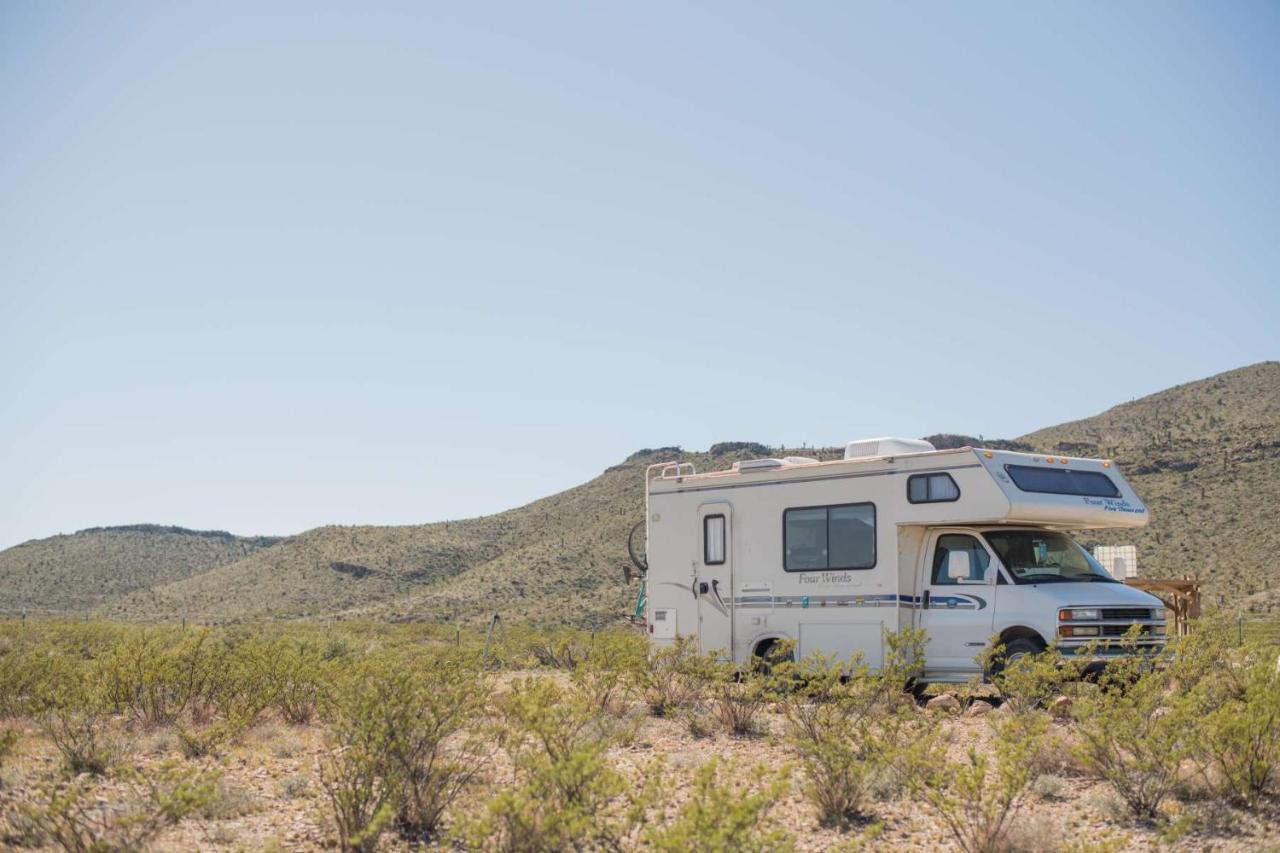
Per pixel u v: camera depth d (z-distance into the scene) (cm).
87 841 757
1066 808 895
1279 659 1180
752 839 662
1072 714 1110
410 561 10319
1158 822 815
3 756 974
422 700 884
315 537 11656
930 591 1520
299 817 862
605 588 7838
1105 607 1420
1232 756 901
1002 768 801
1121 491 1580
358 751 826
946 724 1270
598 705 1402
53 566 14025
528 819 704
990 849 770
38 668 1406
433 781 865
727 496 1692
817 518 1603
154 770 993
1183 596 1973
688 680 1445
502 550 10306
